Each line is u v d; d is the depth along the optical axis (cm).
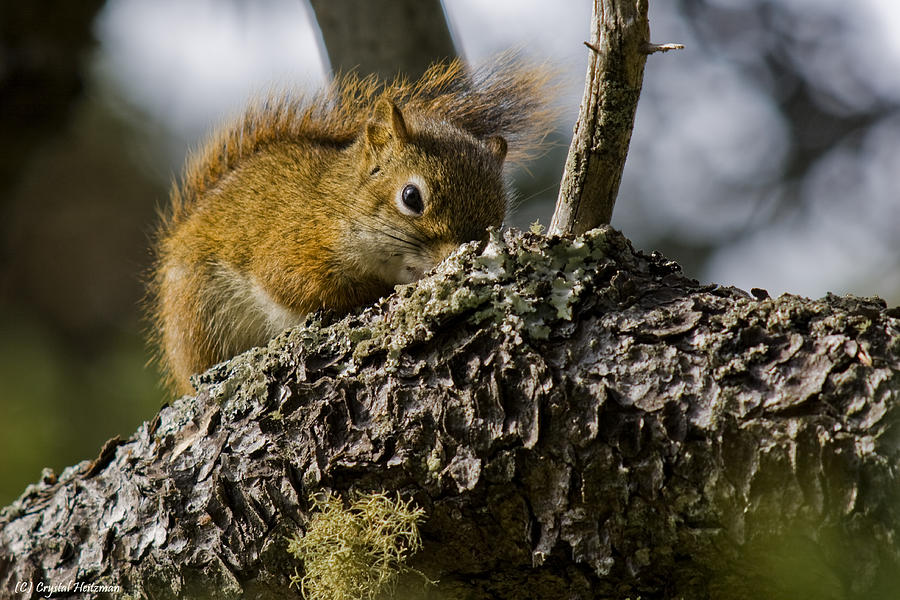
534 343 292
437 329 293
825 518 290
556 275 293
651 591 292
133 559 295
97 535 296
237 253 304
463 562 293
